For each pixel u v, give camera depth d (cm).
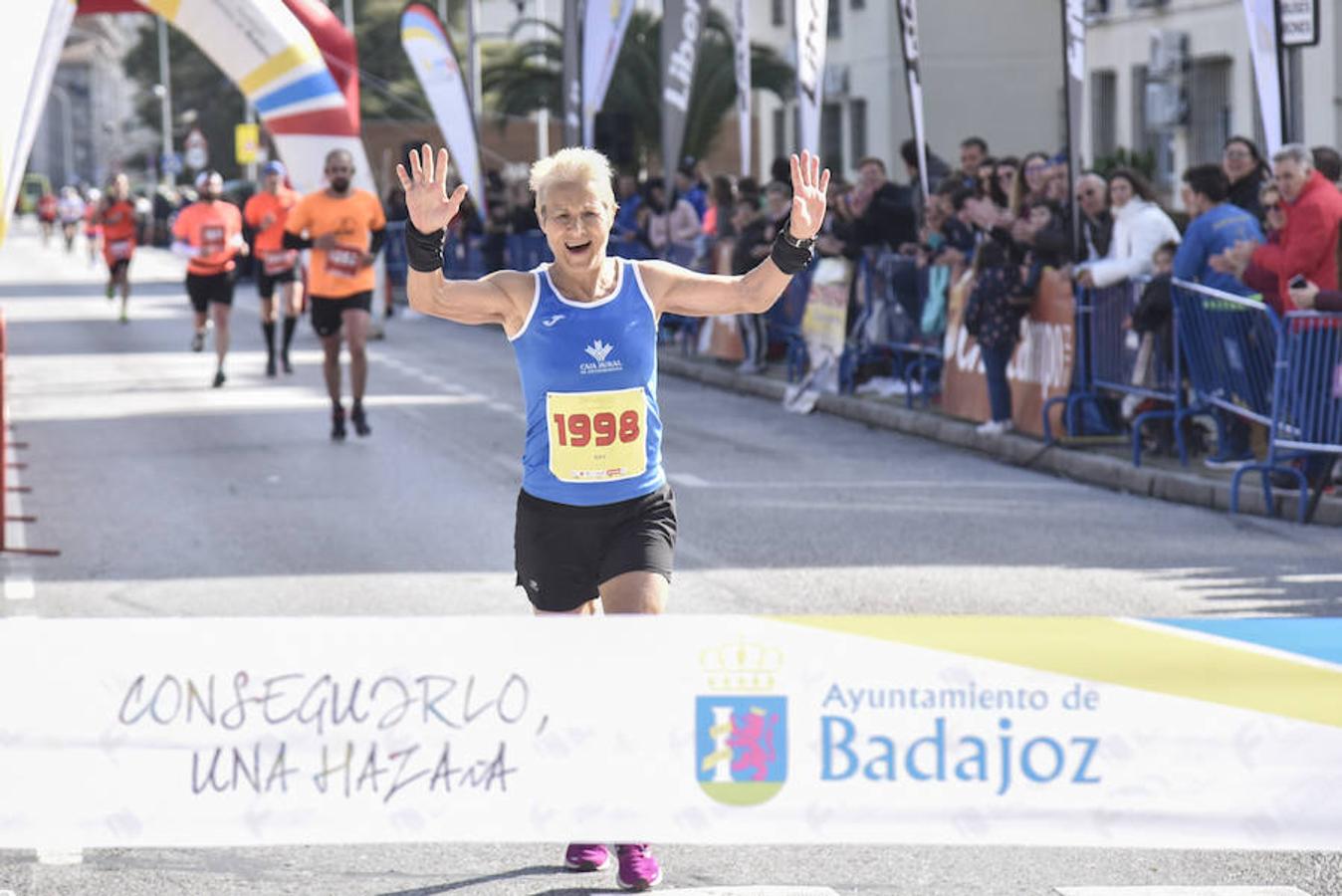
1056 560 2177
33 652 1003
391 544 2311
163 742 1005
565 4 5375
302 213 3294
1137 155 6281
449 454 3166
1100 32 7150
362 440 3359
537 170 1116
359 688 1002
